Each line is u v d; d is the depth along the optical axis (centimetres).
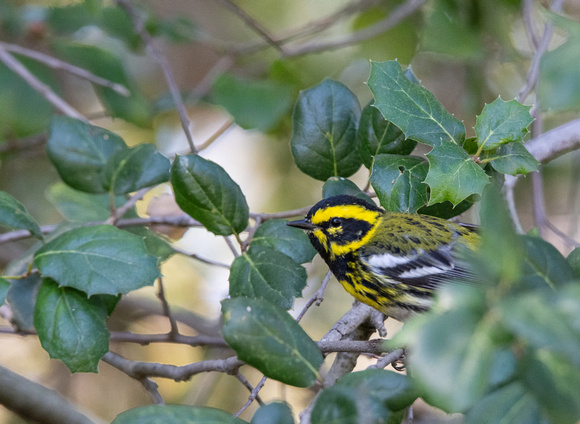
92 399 1639
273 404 629
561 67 509
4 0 1528
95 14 1327
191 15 1945
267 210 1769
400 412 721
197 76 1967
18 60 1491
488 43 1564
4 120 1467
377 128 1003
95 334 881
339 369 943
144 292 1734
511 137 859
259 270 914
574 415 484
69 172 1066
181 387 1653
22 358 1669
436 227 1055
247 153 1845
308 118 1048
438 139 885
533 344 466
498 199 501
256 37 1916
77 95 1864
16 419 1450
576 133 1176
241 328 677
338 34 1773
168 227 1255
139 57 1905
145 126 1535
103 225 904
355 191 1097
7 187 1667
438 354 461
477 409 559
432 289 1020
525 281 611
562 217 1652
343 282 1082
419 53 1712
